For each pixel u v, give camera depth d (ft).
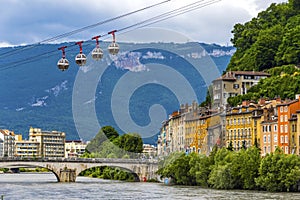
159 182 544.21
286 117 580.71
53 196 415.03
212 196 384.27
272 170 438.40
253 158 458.09
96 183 621.72
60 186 559.79
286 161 439.22
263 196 386.73
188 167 482.28
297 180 433.89
